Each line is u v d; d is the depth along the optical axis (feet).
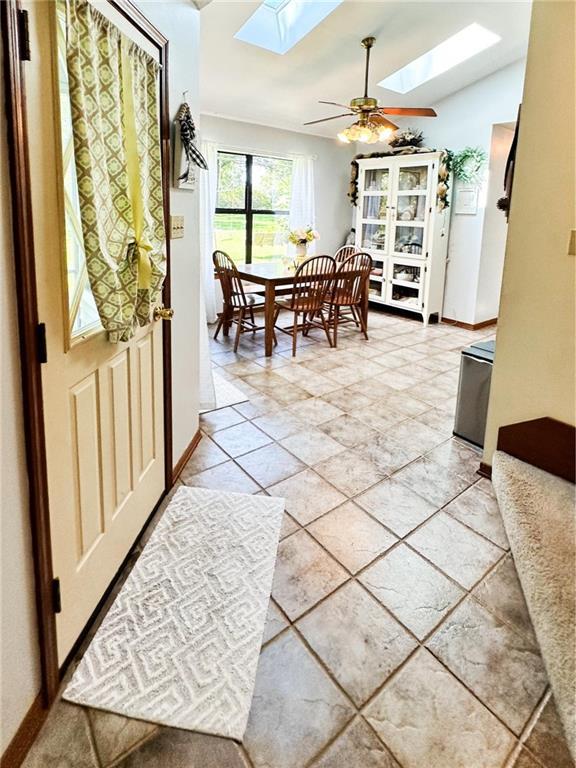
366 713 4.43
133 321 5.31
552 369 7.20
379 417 10.85
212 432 9.96
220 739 4.18
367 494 7.87
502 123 16.83
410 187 19.34
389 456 9.12
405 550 6.57
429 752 4.13
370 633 5.26
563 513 6.46
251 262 20.27
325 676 4.77
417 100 18.07
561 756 4.11
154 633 5.15
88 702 4.42
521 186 7.15
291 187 20.57
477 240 18.33
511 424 7.86
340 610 5.55
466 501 7.72
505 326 7.68
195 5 7.84
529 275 7.25
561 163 6.68
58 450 4.28
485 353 9.27
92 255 4.32
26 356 3.66
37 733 4.13
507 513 6.67
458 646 5.14
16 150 3.34
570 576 5.47
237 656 4.93
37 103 3.62
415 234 19.44
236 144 18.29
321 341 16.92
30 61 3.48
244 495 7.73
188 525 6.93
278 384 12.71
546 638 4.92
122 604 5.50
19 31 3.30
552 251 6.94
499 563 6.37
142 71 5.41
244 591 5.77
